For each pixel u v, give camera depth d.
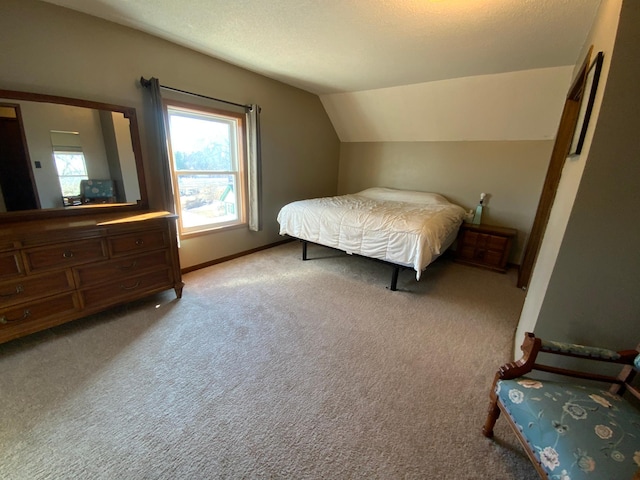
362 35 2.22
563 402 1.02
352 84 3.65
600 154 1.11
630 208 1.10
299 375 1.69
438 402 1.53
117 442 1.26
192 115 2.97
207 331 2.09
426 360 1.86
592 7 1.67
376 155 4.75
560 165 2.62
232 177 3.51
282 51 2.64
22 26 1.86
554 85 2.86
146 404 1.45
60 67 2.04
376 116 4.26
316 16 1.96
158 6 1.93
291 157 4.16
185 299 2.55
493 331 2.21
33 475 1.12
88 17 2.11
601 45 1.37
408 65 2.86
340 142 5.07
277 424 1.37
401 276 3.25
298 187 4.42
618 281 1.18
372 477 1.15
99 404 1.44
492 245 3.54
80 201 2.23
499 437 1.33
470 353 1.94
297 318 2.30
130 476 1.13
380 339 2.07
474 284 3.12
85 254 1.96
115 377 1.62
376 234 2.81
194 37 2.43
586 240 1.19
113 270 2.12
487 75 3.05
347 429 1.36
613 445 0.86
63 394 1.49
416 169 4.42
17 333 1.76
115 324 2.13
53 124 2.05
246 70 3.24
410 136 4.31
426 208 3.44
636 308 1.17
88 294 2.03
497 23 1.95
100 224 1.98
